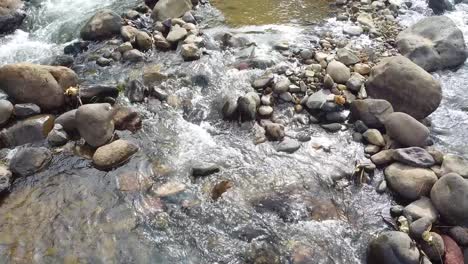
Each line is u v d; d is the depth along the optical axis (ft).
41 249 16.83
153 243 17.04
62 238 17.22
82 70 25.52
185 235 17.33
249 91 23.57
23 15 29.63
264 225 17.71
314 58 25.82
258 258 16.55
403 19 30.22
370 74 23.82
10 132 21.25
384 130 21.66
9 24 28.81
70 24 29.53
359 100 22.18
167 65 25.64
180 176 19.69
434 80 22.06
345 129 22.12
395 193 18.95
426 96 21.74
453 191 17.37
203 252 16.75
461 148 21.09
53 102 22.68
